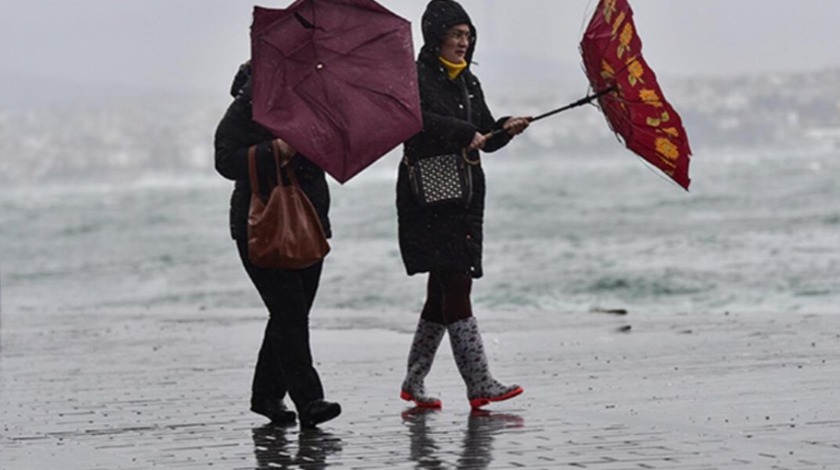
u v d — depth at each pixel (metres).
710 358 18.73
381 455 11.86
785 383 15.65
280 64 13.29
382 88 13.34
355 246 64.56
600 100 14.07
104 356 23.23
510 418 13.88
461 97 14.70
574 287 41.72
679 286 39.88
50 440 13.59
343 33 13.39
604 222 72.00
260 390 14.38
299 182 13.99
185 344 25.03
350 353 22.12
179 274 57.28
